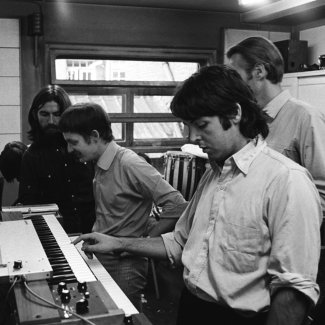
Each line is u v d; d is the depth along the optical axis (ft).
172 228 5.89
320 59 12.75
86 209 8.49
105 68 13.80
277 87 6.42
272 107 6.37
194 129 3.84
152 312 10.10
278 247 3.48
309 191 3.55
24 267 4.51
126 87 14.06
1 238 5.53
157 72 14.38
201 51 14.47
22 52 12.80
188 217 4.70
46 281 4.37
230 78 3.71
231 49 6.46
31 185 8.37
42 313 3.70
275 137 6.39
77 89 13.58
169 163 13.12
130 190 6.11
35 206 7.73
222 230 3.83
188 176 12.73
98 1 12.92
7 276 4.31
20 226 6.13
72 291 4.21
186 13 14.15
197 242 4.09
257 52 6.17
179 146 14.90
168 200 5.94
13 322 4.06
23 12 12.63
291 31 15.24
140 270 6.16
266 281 3.66
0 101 12.72
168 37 14.08
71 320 3.67
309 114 6.12
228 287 3.71
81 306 3.81
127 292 6.01
